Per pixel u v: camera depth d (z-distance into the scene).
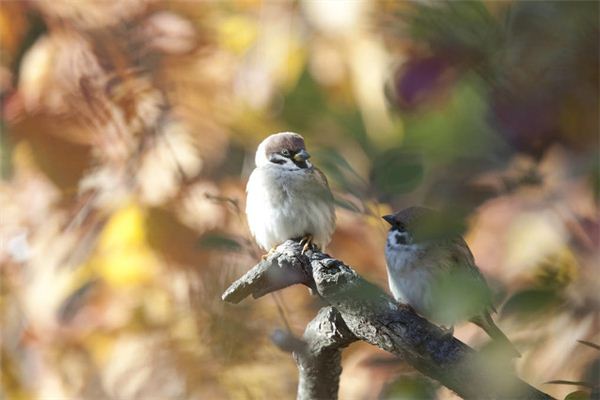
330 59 8.16
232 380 7.50
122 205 8.48
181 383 7.67
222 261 7.59
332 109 8.11
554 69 4.56
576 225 4.50
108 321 8.24
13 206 8.92
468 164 4.56
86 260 8.52
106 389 8.17
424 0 4.80
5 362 8.73
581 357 4.20
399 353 5.05
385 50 7.53
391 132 7.18
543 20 4.59
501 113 4.61
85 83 8.84
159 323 7.88
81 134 8.83
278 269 5.80
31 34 9.52
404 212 6.87
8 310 8.77
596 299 4.21
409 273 6.64
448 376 4.80
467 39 4.70
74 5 9.01
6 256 8.86
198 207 8.44
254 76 8.98
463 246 6.09
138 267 8.23
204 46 9.16
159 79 8.98
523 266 4.60
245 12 9.18
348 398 6.43
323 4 8.09
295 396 7.55
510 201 4.63
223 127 8.97
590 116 4.51
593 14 4.53
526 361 4.33
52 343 8.55
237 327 7.43
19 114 8.85
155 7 9.18
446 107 4.74
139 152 8.77
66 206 8.81
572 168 4.56
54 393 8.54
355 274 5.38
